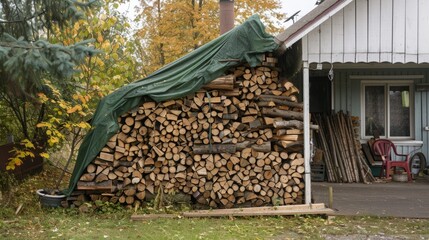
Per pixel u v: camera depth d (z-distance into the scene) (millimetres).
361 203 8336
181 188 8055
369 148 11914
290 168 8070
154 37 16750
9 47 6340
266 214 7531
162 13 16562
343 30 8305
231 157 7977
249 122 8070
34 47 6379
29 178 10680
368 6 8367
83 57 6648
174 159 8000
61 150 12742
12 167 8344
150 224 7062
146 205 7977
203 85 7980
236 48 8055
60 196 8039
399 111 12219
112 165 7922
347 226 6980
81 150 8234
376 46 8344
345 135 11445
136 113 7961
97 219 7426
